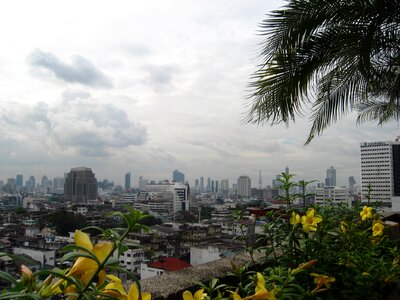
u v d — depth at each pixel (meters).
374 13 4.27
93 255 0.77
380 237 2.83
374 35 4.45
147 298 0.92
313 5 4.39
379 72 4.84
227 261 2.44
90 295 0.75
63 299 0.79
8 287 0.72
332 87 4.99
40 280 0.77
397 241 3.23
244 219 2.36
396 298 2.50
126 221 0.84
